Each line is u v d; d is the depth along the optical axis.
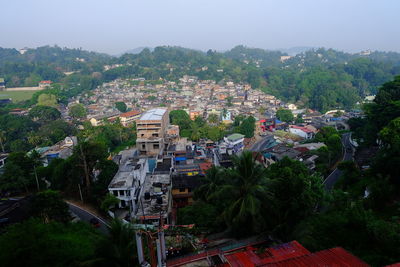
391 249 19.39
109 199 38.00
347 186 42.28
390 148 38.22
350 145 73.88
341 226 22.25
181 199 41.56
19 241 20.48
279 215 22.86
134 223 30.56
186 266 17.20
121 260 19.41
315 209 31.20
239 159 24.44
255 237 21.86
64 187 47.69
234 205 23.23
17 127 102.00
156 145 75.12
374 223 20.98
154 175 47.00
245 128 98.38
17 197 45.19
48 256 21.09
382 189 29.28
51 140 96.25
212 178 35.03
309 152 62.47
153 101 170.88
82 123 118.00
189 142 85.12
